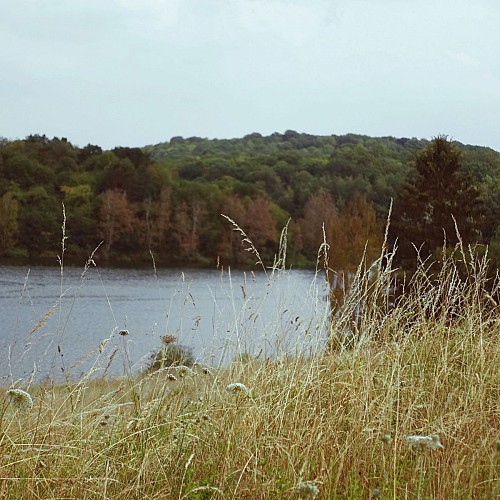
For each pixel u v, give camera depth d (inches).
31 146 3870.6
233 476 126.0
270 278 185.2
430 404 152.5
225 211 3174.2
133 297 1692.9
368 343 171.6
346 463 130.3
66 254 2945.4
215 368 166.6
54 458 127.3
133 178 3506.4
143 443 133.2
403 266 1049.5
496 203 1136.8
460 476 125.4
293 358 163.2
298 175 3976.4
